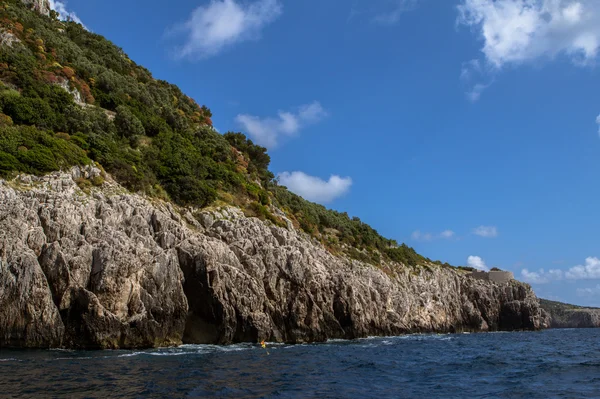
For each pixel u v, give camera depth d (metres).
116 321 40.50
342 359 40.12
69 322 39.62
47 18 99.00
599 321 191.12
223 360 36.38
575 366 37.97
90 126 66.00
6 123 56.66
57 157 53.38
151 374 28.80
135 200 52.97
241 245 56.22
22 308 37.72
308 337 56.06
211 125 106.75
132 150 68.44
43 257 40.31
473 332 104.50
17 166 48.62
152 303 43.38
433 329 93.81
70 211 44.28
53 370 28.97
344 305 63.19
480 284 116.12
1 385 24.20
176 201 65.12
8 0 90.31
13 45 74.56
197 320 47.94
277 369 33.03
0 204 40.81
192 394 23.64
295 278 56.97
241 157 97.19
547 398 24.98
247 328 49.84
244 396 23.72
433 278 105.38
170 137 79.31
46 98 66.62
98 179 55.19
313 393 25.28
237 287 50.50
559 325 197.25
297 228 83.50
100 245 42.75
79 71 81.56
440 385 28.92
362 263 85.94
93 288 41.12
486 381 30.53
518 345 62.59
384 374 32.91
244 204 74.44
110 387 24.61
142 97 88.38
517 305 115.31
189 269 48.41
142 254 44.12
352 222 120.31
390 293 83.19
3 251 38.38
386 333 76.19
